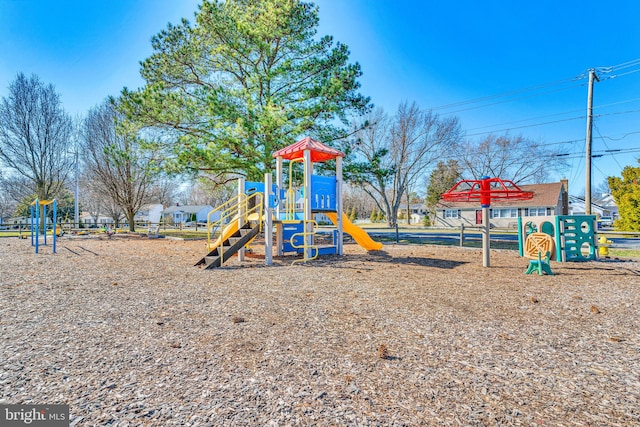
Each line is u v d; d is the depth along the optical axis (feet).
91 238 60.95
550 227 29.32
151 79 53.01
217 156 44.06
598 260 28.89
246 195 31.30
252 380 7.49
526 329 11.04
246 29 45.96
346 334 10.49
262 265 26.40
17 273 21.99
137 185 85.71
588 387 7.33
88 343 9.66
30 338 10.03
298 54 53.57
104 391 6.97
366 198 227.61
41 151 77.05
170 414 6.16
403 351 9.19
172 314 12.62
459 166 126.31
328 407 6.45
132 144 69.82
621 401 6.76
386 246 43.73
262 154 45.32
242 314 12.64
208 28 49.08
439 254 34.32
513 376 7.80
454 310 13.23
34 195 89.04
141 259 30.07
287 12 48.03
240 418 6.06
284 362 8.44
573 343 9.85
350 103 50.52
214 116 44.96
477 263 27.40
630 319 12.17
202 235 69.62
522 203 114.52
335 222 34.81
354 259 30.22
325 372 7.91
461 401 6.72
